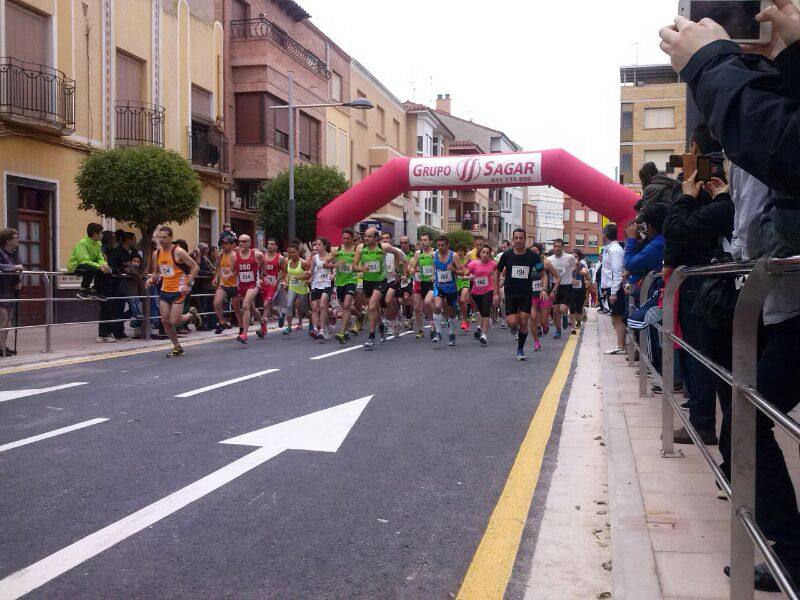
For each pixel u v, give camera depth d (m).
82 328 12.84
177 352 11.76
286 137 29.80
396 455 5.62
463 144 65.31
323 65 34.34
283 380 9.15
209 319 16.67
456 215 67.12
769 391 2.79
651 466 4.84
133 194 15.89
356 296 15.62
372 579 3.45
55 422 6.68
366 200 19.12
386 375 9.63
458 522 4.20
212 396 7.99
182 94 23.88
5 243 11.32
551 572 3.52
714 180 4.28
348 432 6.34
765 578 2.88
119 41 20.56
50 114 17.34
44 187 17.67
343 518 4.25
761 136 1.79
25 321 11.38
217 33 26.28
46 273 11.92
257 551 3.77
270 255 15.27
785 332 2.74
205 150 25.00
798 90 1.92
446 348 13.23
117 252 13.77
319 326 14.93
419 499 4.59
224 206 26.33
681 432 5.56
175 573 3.50
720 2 2.05
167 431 6.34
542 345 14.00
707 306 3.59
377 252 13.12
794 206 2.37
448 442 6.04
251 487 4.81
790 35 1.93
